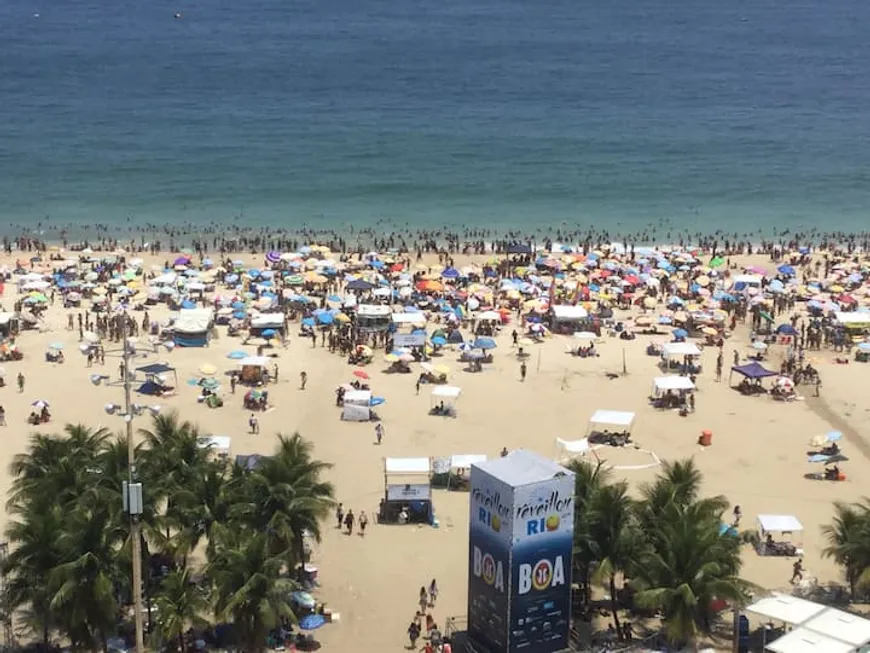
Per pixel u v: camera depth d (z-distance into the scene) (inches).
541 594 2251.5
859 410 3897.6
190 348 4426.7
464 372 4224.9
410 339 4382.4
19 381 3924.7
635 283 5339.6
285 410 3804.1
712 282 5487.2
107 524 2269.9
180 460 2581.2
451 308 4918.8
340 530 2952.8
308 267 5546.3
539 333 4633.4
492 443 3545.8
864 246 6505.9
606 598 2603.3
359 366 4281.5
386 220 7111.2
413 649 2394.2
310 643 2396.7
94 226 6855.3
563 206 7573.8
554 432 3649.1
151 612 2358.5
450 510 3097.9
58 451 2709.2
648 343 4603.8
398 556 2822.3
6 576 2348.7
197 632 2389.3
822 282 5482.3
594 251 6058.1
